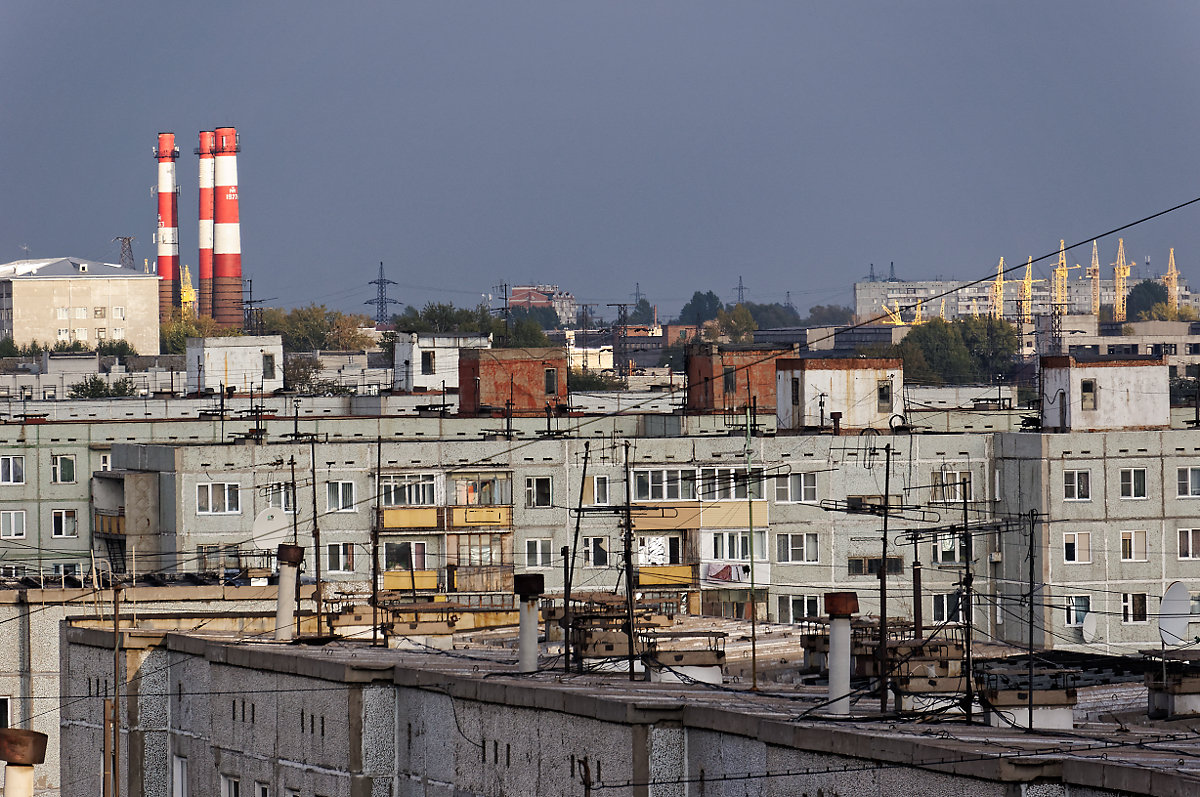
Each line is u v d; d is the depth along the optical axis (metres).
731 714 90.94
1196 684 110.06
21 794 65.88
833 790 84.19
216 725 129.38
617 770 95.00
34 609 160.00
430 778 111.50
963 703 100.44
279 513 169.25
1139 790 72.56
